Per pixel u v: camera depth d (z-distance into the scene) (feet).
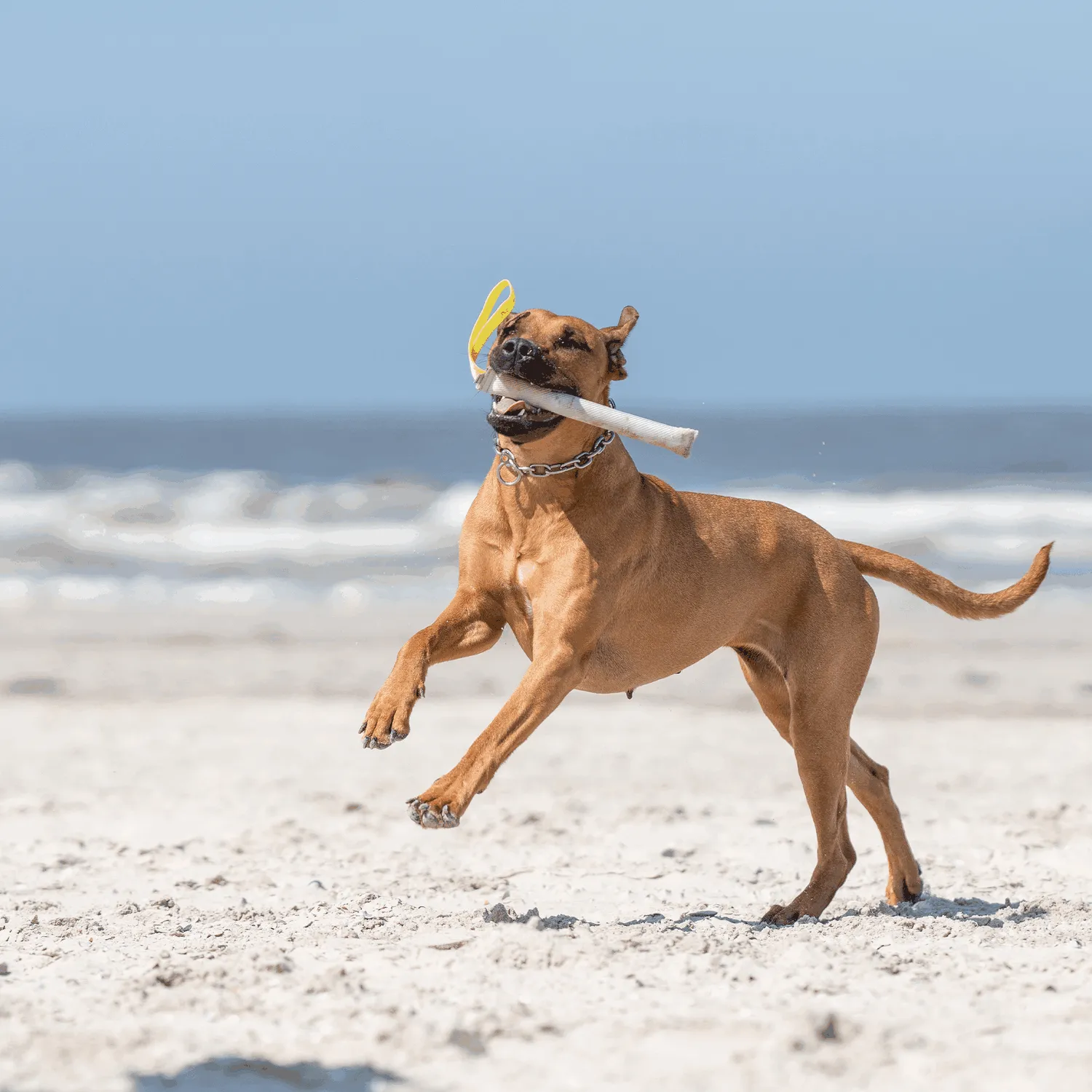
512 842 40.55
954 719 64.23
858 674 32.27
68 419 556.51
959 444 247.50
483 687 71.41
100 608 91.56
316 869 36.32
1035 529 120.26
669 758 55.11
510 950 24.49
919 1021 20.89
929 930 28.40
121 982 22.47
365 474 195.72
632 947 25.57
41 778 49.78
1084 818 43.96
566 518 28.43
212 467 232.73
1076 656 78.74
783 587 31.81
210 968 23.02
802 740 31.68
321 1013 20.80
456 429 349.61
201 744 56.44
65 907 31.12
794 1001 21.91
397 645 80.69
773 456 233.76
